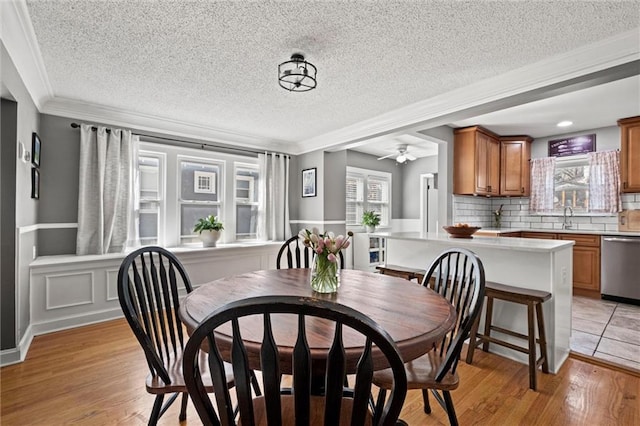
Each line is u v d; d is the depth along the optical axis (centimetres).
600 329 292
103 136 332
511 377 214
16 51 201
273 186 480
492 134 465
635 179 383
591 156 438
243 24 185
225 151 445
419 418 173
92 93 290
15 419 167
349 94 291
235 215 461
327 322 116
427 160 653
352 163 605
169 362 144
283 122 383
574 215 454
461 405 183
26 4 167
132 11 173
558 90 232
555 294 221
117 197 338
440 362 146
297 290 160
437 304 138
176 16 178
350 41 203
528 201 498
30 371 216
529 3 166
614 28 187
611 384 203
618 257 377
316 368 94
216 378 81
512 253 244
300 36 197
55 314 287
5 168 223
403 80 260
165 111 341
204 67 239
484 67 237
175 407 181
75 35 196
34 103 280
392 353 76
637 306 362
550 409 179
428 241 280
